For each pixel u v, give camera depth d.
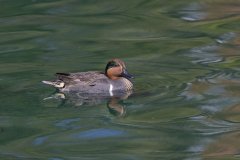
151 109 16.00
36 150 14.10
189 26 21.78
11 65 18.75
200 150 13.97
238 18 22.30
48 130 15.04
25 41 20.73
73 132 14.93
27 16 22.98
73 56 19.44
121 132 14.89
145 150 14.01
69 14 23.16
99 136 14.72
